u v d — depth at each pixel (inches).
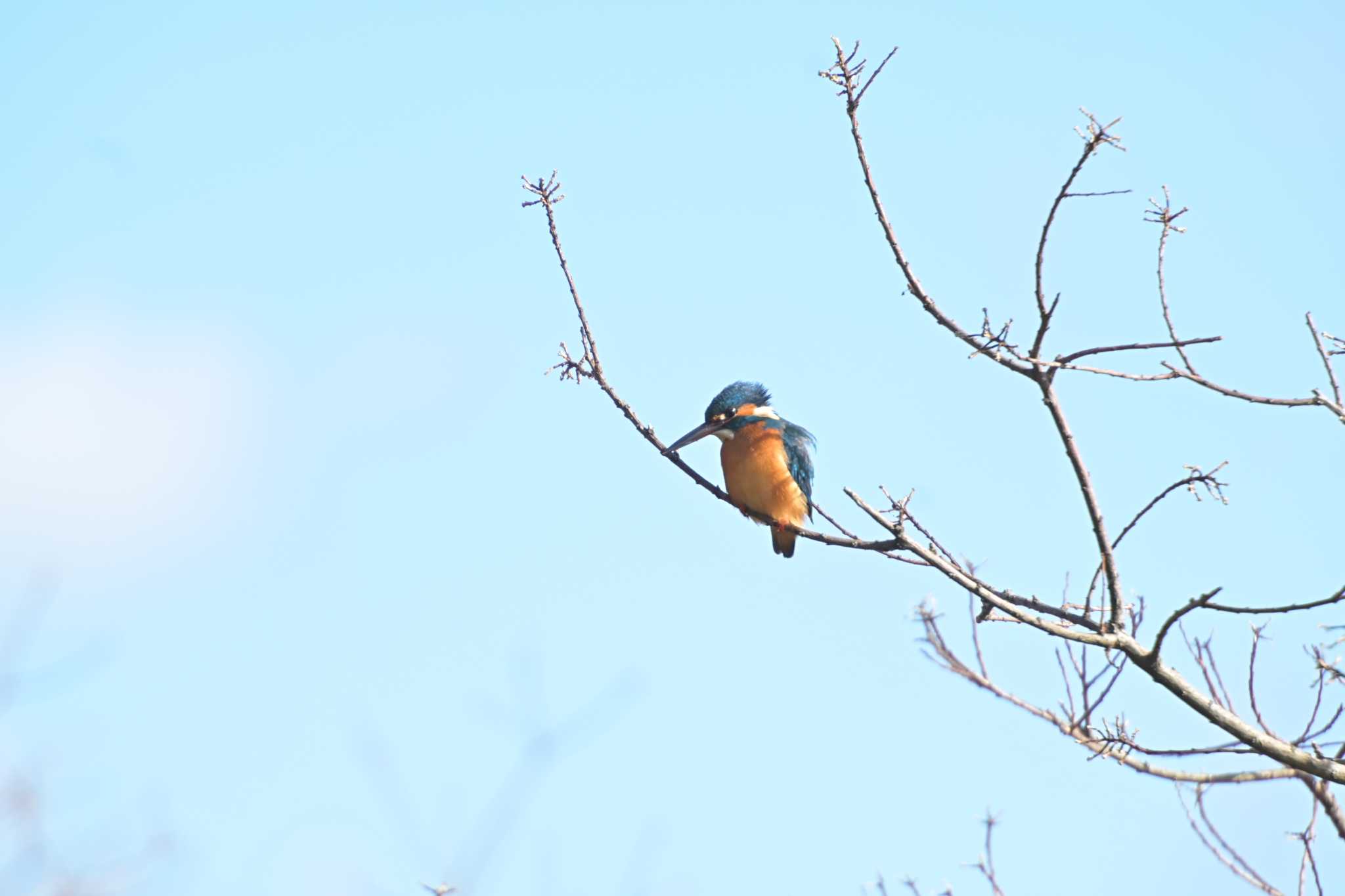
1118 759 413.4
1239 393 384.8
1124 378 379.2
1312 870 413.7
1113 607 404.2
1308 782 413.1
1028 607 426.0
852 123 374.0
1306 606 382.3
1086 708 421.7
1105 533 391.9
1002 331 368.5
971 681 441.1
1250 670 410.3
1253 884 414.9
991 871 444.5
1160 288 402.3
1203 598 378.6
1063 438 380.5
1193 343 366.3
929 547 417.1
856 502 414.6
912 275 372.5
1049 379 373.4
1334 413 379.9
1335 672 405.1
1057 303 365.7
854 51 372.8
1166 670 400.5
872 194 373.7
